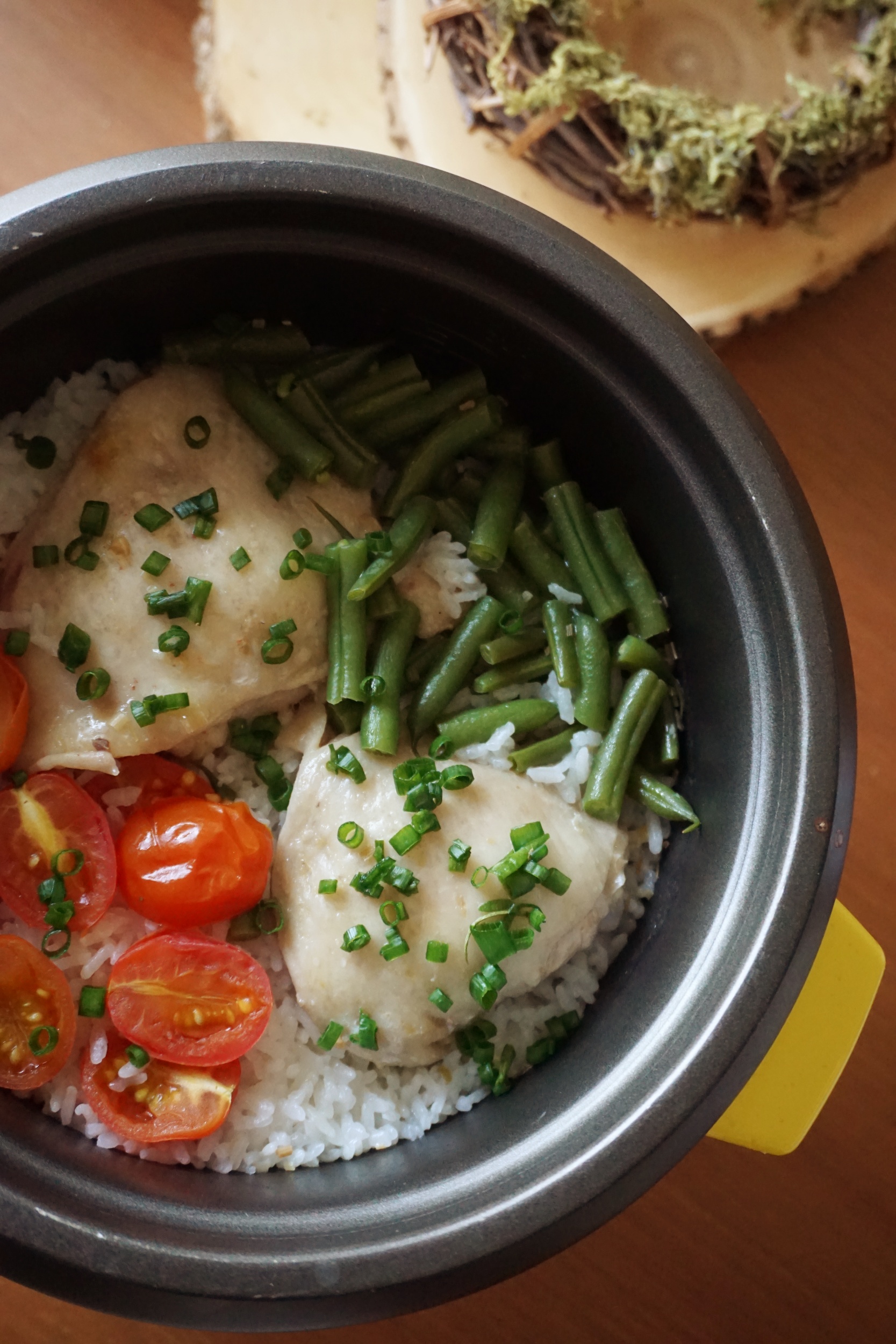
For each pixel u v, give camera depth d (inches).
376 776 15.5
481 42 16.6
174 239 14.2
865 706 17.6
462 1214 13.5
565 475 16.3
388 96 17.2
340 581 15.4
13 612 15.2
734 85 17.3
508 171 17.4
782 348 17.8
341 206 14.0
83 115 17.3
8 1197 13.1
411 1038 15.2
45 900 14.7
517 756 15.7
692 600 15.5
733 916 14.1
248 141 14.1
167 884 14.8
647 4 17.1
